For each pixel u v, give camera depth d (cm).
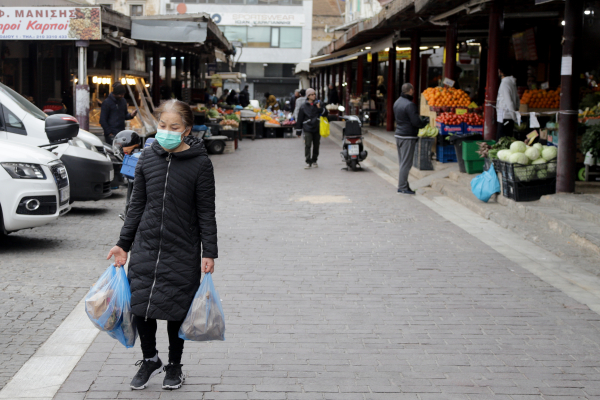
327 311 557
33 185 745
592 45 1447
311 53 6159
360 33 2038
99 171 1013
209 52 2469
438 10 1427
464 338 496
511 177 970
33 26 1255
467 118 1422
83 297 593
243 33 6075
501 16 1229
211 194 393
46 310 554
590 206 852
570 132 934
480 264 714
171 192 384
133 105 1585
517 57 1711
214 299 390
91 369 434
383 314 550
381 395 399
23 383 411
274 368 439
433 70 3048
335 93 3319
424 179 1318
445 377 426
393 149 1848
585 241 753
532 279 655
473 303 579
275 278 656
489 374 431
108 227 921
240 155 2005
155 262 383
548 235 820
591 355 465
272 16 6050
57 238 842
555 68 1706
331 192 1246
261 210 1051
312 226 923
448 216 998
